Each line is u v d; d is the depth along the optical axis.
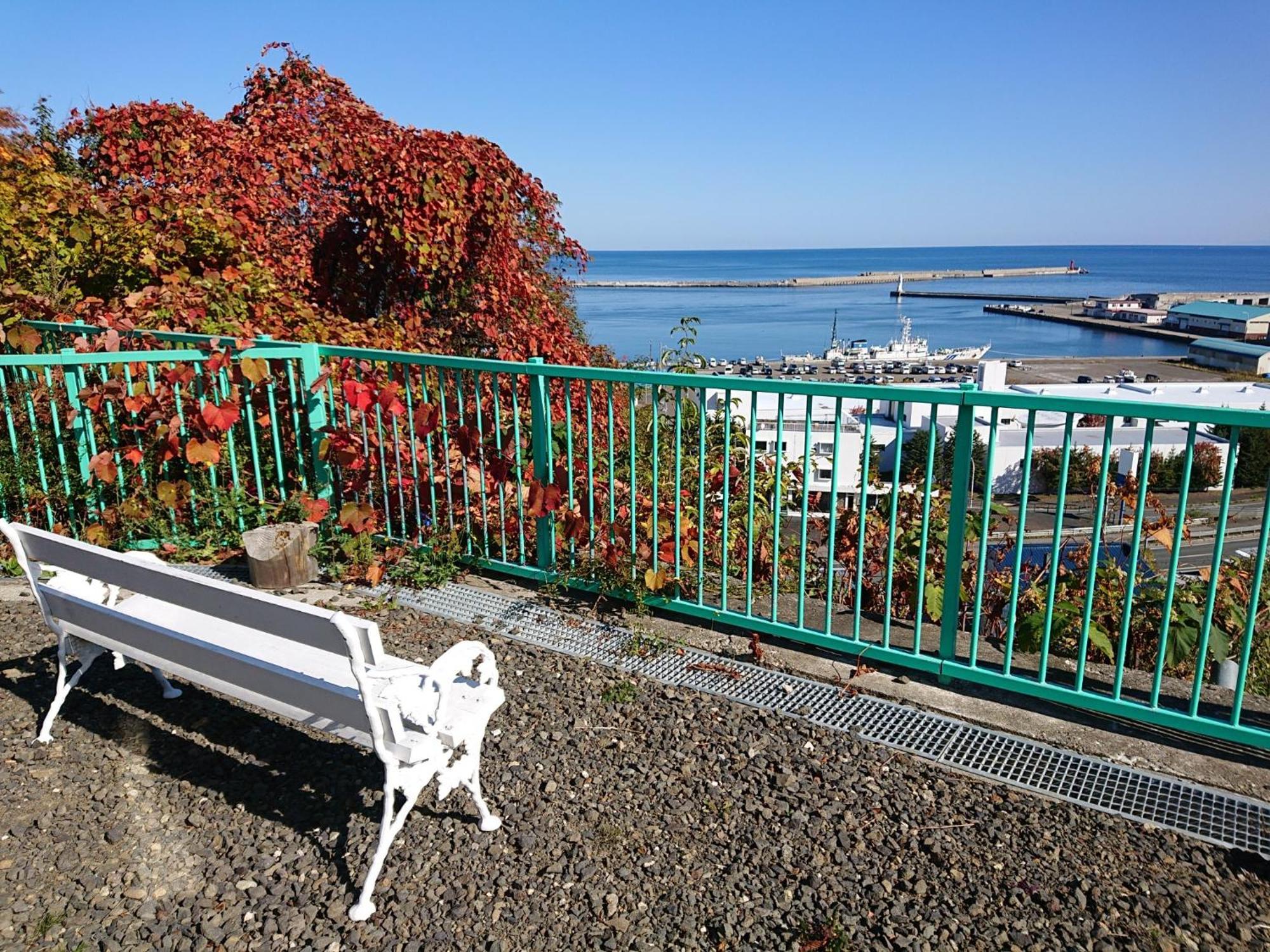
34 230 6.70
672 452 5.30
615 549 4.02
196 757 2.92
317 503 4.67
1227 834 2.44
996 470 14.44
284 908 2.23
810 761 2.82
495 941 2.10
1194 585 3.82
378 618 4.01
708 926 2.14
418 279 8.35
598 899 2.23
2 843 2.47
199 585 2.36
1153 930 2.10
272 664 2.41
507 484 4.59
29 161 7.29
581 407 6.52
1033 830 2.47
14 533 2.93
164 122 8.56
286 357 4.70
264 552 4.25
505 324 8.58
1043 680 3.08
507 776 2.77
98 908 2.23
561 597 4.18
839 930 2.11
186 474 4.89
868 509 4.66
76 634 2.95
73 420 4.79
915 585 4.05
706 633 3.79
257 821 2.58
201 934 2.14
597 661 3.56
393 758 2.19
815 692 3.28
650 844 2.45
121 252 6.93
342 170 8.45
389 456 5.01
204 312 6.11
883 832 2.48
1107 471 2.80
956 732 2.98
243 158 8.49
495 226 8.32
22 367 5.13
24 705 3.25
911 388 3.06
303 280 7.90
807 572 4.77
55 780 2.78
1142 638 3.80
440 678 2.25
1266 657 3.69
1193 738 2.93
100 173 8.59
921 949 2.05
